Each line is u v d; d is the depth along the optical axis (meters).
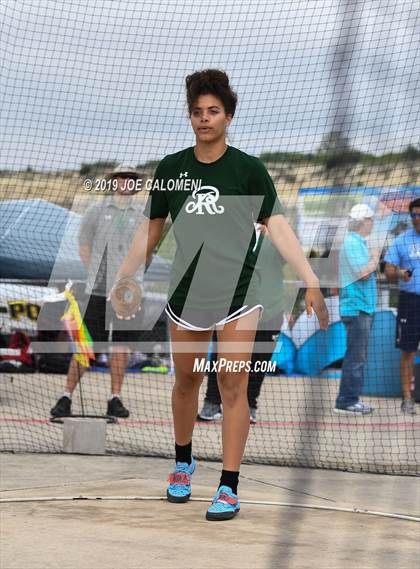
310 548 3.90
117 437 7.49
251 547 3.88
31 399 9.78
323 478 5.83
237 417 4.52
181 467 4.89
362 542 4.05
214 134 4.40
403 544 4.04
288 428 8.23
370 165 8.17
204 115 4.38
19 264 8.91
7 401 9.56
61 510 4.55
